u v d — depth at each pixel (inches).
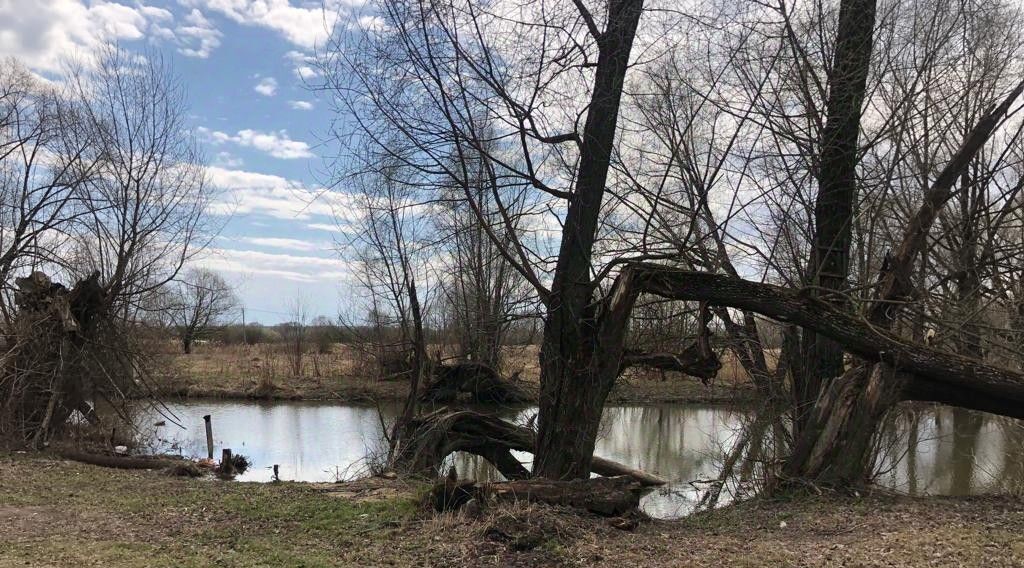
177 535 257.6
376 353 988.6
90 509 303.6
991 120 359.3
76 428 631.2
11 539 252.4
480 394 698.8
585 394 360.5
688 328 459.8
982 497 319.3
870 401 330.0
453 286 701.9
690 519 294.2
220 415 1026.1
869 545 232.4
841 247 399.9
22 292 604.4
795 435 409.4
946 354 329.7
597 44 355.6
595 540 239.3
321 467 658.2
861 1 381.7
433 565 216.7
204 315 1811.0
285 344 1526.8
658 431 836.0
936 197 369.4
